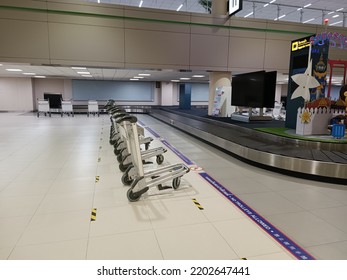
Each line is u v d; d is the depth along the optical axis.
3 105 18.36
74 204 3.12
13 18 8.12
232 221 2.73
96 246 2.27
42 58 8.46
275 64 10.48
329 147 4.88
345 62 6.20
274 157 4.40
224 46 9.84
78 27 8.59
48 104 14.72
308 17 16.62
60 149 6.17
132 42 9.04
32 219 2.74
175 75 14.75
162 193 3.47
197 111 14.16
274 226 2.64
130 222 2.69
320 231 2.56
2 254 2.15
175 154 5.83
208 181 3.98
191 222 2.70
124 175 3.72
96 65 8.87
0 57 8.19
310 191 3.62
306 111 5.50
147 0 14.62
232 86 9.55
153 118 14.87
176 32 9.34
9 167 4.65
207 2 14.01
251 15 16.81
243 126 7.27
